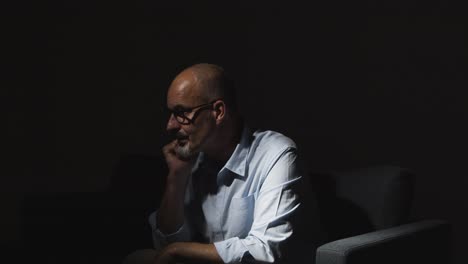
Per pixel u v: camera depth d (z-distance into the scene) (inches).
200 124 79.0
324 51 116.7
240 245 74.7
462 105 107.6
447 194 109.6
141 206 104.7
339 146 116.3
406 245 78.3
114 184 109.7
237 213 81.0
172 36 129.0
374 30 113.0
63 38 137.5
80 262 97.5
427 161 110.6
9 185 138.9
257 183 80.0
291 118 119.6
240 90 123.9
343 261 69.8
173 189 85.0
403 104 111.7
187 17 127.6
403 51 111.3
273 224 75.2
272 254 74.4
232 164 80.7
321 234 81.7
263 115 122.0
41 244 103.6
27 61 138.6
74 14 136.6
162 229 85.7
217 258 74.6
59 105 138.6
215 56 125.5
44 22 138.4
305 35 118.0
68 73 137.6
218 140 80.5
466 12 106.9
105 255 100.1
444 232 85.4
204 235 85.5
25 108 139.2
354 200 86.2
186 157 81.6
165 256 76.1
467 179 107.8
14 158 139.5
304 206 77.4
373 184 85.4
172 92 79.7
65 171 138.6
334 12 115.6
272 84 121.0
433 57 109.4
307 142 118.6
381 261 74.3
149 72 131.0
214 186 83.7
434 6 109.2
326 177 89.9
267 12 120.7
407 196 84.8
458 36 107.6
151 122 130.9
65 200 103.7
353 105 115.0
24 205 104.3
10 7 138.5
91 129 136.6
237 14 123.3
